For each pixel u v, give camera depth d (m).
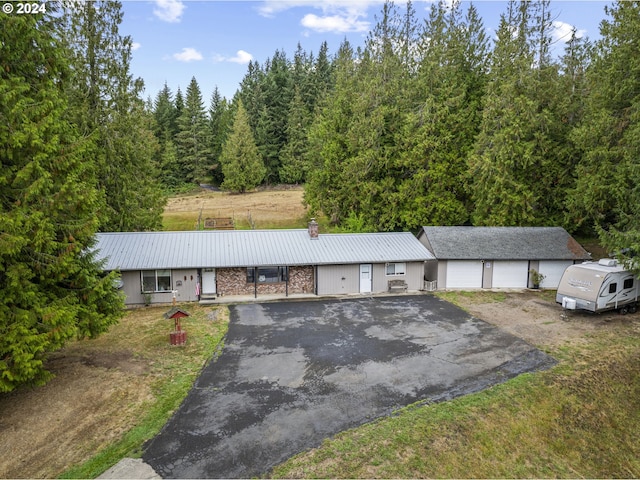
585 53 31.09
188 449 9.38
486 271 25.52
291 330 17.61
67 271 11.19
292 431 10.12
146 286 21.94
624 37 23.66
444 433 10.30
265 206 47.34
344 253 24.38
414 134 31.27
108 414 10.70
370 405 11.39
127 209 27.64
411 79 35.22
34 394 11.50
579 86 30.88
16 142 9.78
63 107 11.64
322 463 9.00
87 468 8.70
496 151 28.23
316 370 13.59
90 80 26.27
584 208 25.97
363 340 16.36
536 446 10.61
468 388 12.47
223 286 23.39
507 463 9.89
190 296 22.42
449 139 30.95
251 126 64.31
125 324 18.34
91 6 25.92
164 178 60.25
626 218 20.44
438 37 33.09
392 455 9.38
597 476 10.16
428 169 31.30
